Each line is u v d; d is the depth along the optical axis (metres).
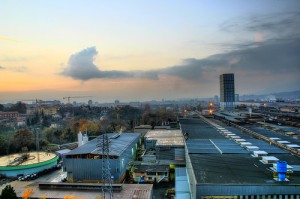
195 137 94.69
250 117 178.00
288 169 49.16
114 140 98.38
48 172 87.00
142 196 53.06
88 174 72.56
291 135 94.06
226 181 45.22
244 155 64.50
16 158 95.56
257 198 43.22
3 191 46.66
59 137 149.00
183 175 67.25
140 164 81.44
